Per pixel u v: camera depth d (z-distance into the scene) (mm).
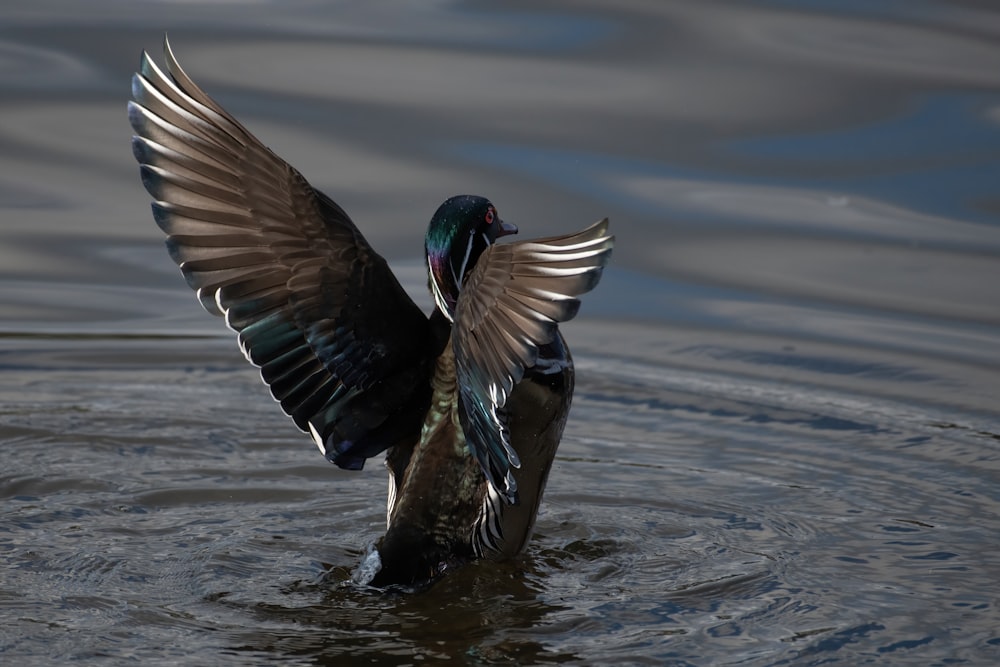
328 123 16547
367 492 10656
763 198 15773
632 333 13820
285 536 9703
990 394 12422
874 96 17453
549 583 8898
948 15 19609
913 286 14469
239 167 8211
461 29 19188
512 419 8711
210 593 8656
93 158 16234
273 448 11430
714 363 13195
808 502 10391
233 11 19578
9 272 14570
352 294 8367
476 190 15469
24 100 17016
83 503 10164
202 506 10266
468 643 7992
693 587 8844
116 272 14742
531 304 6668
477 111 16984
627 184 15797
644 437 11734
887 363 13070
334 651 7859
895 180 16094
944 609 8508
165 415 11969
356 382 8484
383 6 19859
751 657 7828
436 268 8703
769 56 18391
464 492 8836
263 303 8250
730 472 10992
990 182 15969
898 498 10438
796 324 13891
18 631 8008
